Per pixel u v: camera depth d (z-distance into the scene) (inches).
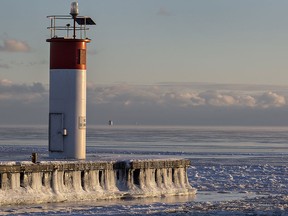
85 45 3922.2
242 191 4188.0
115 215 3117.6
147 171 3767.2
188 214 3228.3
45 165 3356.3
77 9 3917.3
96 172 3585.1
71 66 3882.9
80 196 3469.5
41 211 3132.4
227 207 3481.8
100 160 3720.5
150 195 3747.5
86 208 3272.6
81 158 3895.2
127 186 3690.9
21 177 3289.9
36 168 3316.9
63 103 3887.8
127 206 3376.0
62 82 3887.8
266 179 4854.8
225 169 5605.3
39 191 3339.1
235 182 4630.9
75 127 3887.8
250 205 3563.0
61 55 3885.3
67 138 3885.3
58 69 3892.7
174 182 3932.1
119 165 3683.6
